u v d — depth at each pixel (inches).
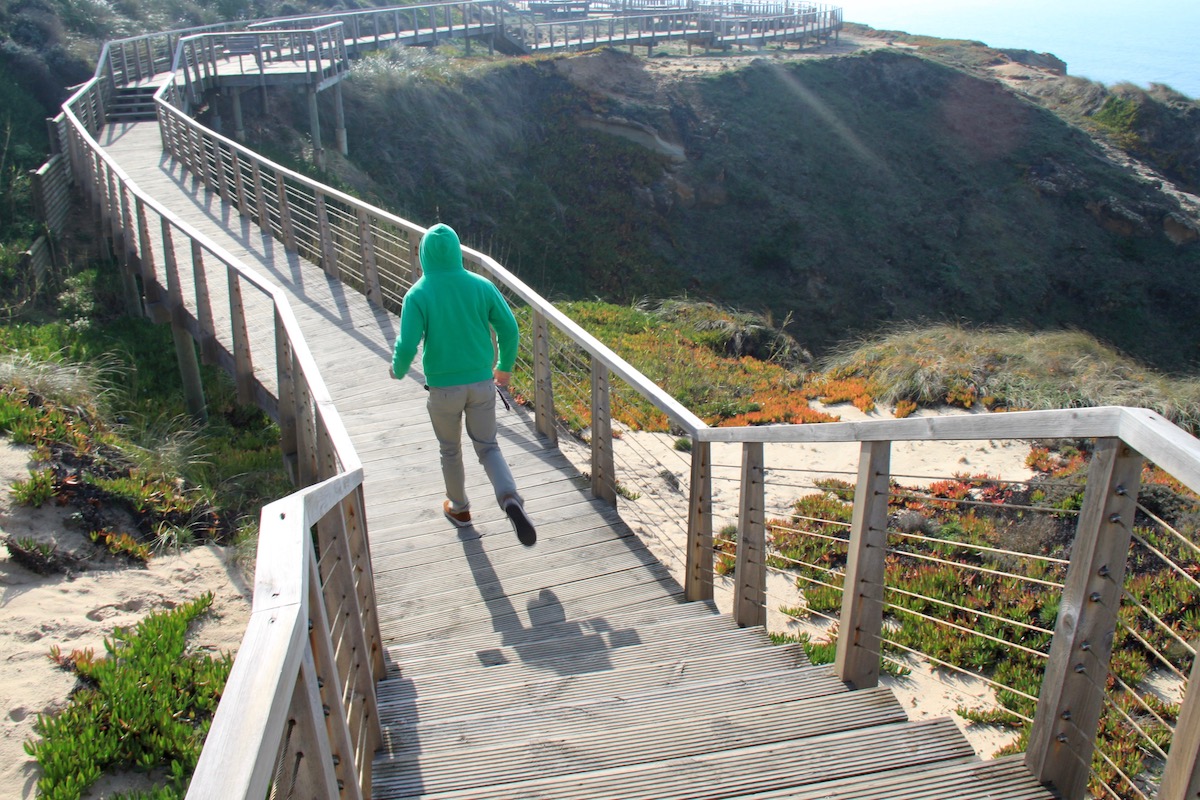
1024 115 1346.0
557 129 1188.5
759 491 169.9
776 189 1183.6
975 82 1370.6
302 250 505.4
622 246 1079.0
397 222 366.0
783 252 1106.7
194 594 202.7
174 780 140.3
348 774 81.2
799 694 133.4
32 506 212.5
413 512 234.2
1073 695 92.7
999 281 1146.0
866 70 1380.4
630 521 285.4
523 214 1051.9
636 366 455.2
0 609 179.8
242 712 50.2
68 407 285.3
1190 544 78.9
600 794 102.2
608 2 1797.5
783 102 1302.9
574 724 126.8
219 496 278.2
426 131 1029.2
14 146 634.2
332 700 78.7
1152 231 1215.6
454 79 1128.8
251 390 313.7
